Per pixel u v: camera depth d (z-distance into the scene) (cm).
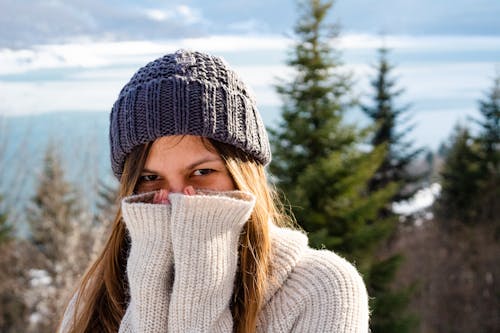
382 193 941
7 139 1110
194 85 123
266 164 145
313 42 981
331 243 847
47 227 1119
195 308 121
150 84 124
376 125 978
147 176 133
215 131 124
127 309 134
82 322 143
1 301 1166
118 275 145
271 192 174
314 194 894
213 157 125
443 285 1822
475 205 2038
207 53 131
